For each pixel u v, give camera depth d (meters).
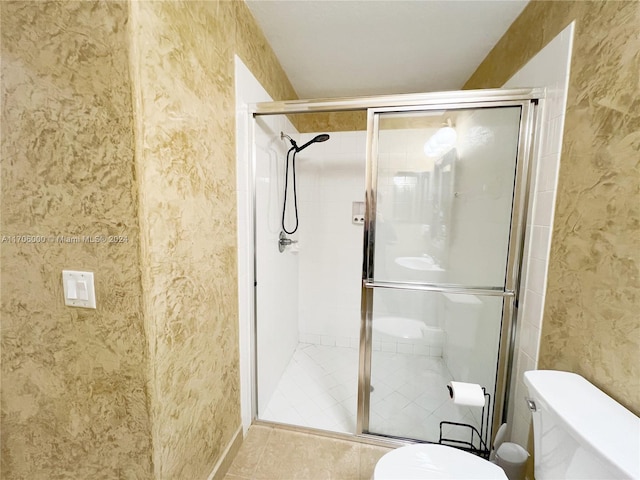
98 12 0.65
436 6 1.22
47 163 0.73
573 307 0.94
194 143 0.92
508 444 1.14
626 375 0.74
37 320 0.81
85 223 0.73
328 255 2.37
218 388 1.15
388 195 1.38
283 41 1.49
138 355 0.76
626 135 0.75
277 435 1.45
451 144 1.32
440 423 1.39
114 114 0.68
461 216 1.38
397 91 2.05
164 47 0.75
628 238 0.74
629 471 0.55
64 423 0.84
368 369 1.43
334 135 2.24
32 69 0.71
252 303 1.46
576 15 0.94
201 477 1.04
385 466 0.85
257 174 1.46
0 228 0.79
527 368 1.18
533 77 1.17
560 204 1.01
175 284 0.85
